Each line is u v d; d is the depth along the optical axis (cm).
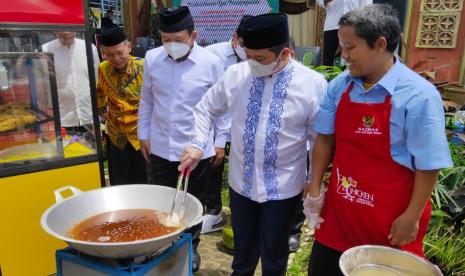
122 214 182
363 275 142
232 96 198
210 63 254
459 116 426
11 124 231
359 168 161
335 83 170
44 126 240
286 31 180
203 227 321
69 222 171
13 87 229
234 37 338
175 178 269
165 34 234
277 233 201
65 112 251
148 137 274
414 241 162
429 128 141
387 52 147
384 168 156
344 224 171
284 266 211
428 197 149
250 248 216
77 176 252
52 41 237
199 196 270
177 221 172
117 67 298
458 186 298
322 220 182
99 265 162
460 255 251
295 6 571
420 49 534
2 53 221
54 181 243
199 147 204
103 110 337
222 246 304
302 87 184
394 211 157
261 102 189
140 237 161
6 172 227
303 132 193
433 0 514
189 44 241
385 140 151
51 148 244
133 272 156
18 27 221
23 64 229
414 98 143
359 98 156
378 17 141
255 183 196
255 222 212
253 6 447
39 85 235
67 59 241
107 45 285
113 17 630
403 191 154
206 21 468
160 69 254
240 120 197
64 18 234
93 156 255
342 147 166
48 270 252
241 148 198
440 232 270
